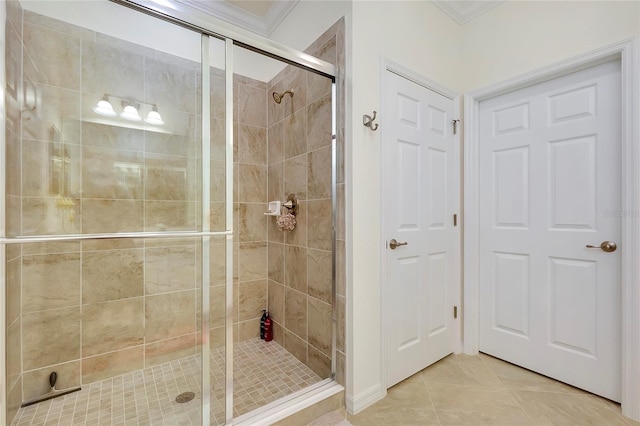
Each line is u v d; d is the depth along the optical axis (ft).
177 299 6.11
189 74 5.61
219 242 4.97
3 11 3.89
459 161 7.16
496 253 6.75
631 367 4.77
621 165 4.97
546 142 5.96
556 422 4.67
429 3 6.52
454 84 7.07
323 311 5.85
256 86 7.75
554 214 5.85
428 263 6.50
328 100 5.73
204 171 5.18
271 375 6.00
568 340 5.66
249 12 7.54
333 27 5.59
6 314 4.21
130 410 4.79
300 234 6.57
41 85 4.97
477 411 4.97
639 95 4.71
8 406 4.32
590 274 5.39
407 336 6.03
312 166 6.20
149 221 6.00
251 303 7.70
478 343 7.09
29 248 4.93
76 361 5.37
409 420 4.78
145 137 5.94
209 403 4.56
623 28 4.90
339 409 5.08
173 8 4.35
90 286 5.50
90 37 5.40
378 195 5.49
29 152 4.82
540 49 5.89
